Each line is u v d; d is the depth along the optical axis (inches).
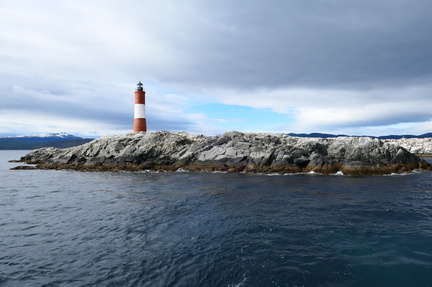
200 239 571.5
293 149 1791.3
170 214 758.5
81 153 2204.7
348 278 413.1
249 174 1648.6
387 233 594.6
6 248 529.3
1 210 823.7
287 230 618.8
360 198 956.0
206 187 1200.8
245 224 663.8
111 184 1330.0
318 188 1162.0
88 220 709.9
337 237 573.6
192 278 418.0
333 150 1828.2
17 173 1886.1
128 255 497.7
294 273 428.5
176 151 2031.3
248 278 415.5
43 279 416.5
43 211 808.3
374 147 1734.7
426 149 4023.1
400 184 1259.2
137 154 1991.9
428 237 568.4
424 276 414.6
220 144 1952.5
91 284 403.2
